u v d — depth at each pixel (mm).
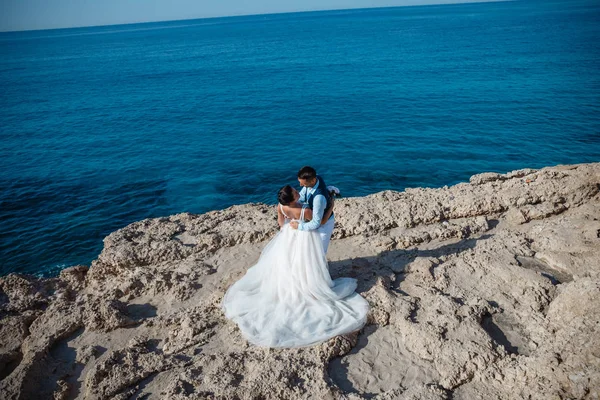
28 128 29906
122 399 4137
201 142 25297
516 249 6047
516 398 3744
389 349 4523
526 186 7566
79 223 15320
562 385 3670
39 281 6508
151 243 7027
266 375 4105
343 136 24969
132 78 54688
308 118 29516
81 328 5312
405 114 28797
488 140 22609
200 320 5125
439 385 4012
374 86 39312
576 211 6965
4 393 4254
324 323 4699
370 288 5363
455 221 7160
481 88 34906
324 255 5055
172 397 4027
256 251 6746
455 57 53969
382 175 19000
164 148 24391
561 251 5805
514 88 33750
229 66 62875
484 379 4043
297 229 4848
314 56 68438
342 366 4336
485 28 100438
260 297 5148
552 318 4609
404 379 4148
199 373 4324
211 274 6215
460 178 18422
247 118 30547
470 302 5016
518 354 4297
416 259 5930
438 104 30781
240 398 3934
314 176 4746
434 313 4812
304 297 4957
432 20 161500
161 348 4859
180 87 45875
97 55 98438
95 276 6562
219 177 19578
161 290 5926
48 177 20062
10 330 5324
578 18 108938
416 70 46625
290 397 3941
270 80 47094
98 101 39750
